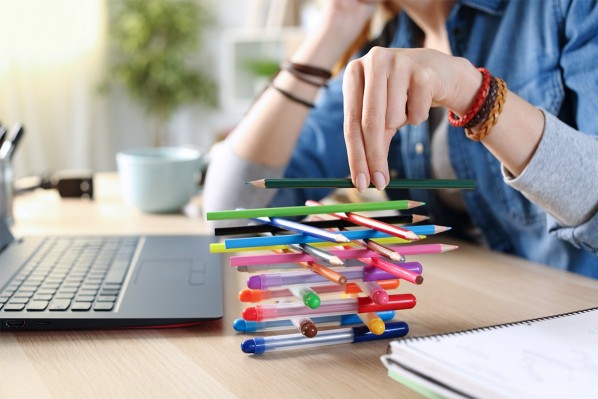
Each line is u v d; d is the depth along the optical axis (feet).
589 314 1.49
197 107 12.00
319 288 1.56
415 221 1.62
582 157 1.92
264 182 1.48
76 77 10.28
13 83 9.35
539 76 2.58
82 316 1.65
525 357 1.19
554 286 2.09
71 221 3.13
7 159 2.92
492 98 1.81
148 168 3.20
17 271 2.03
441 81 1.69
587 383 1.09
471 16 2.84
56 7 9.68
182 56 10.98
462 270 2.30
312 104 2.87
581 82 2.40
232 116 12.11
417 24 3.22
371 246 1.46
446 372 1.11
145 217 3.23
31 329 1.65
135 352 1.54
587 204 1.98
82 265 2.11
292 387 1.35
